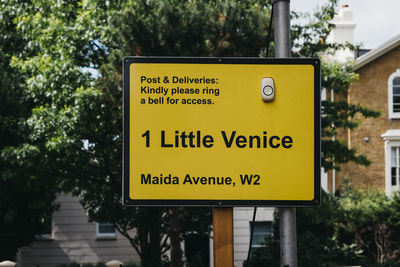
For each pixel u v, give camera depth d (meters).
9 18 15.81
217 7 11.70
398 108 23.92
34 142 13.83
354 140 23.52
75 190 15.94
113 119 12.65
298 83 5.46
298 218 18.44
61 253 22.33
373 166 23.39
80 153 13.53
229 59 5.47
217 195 5.39
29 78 14.52
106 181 14.62
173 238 12.62
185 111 5.44
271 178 5.42
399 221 19.05
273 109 5.45
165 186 5.38
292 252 5.32
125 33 11.30
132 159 5.38
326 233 18.86
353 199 20.77
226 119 5.45
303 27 15.26
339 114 15.67
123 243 22.53
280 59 5.45
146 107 5.43
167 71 5.45
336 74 14.78
